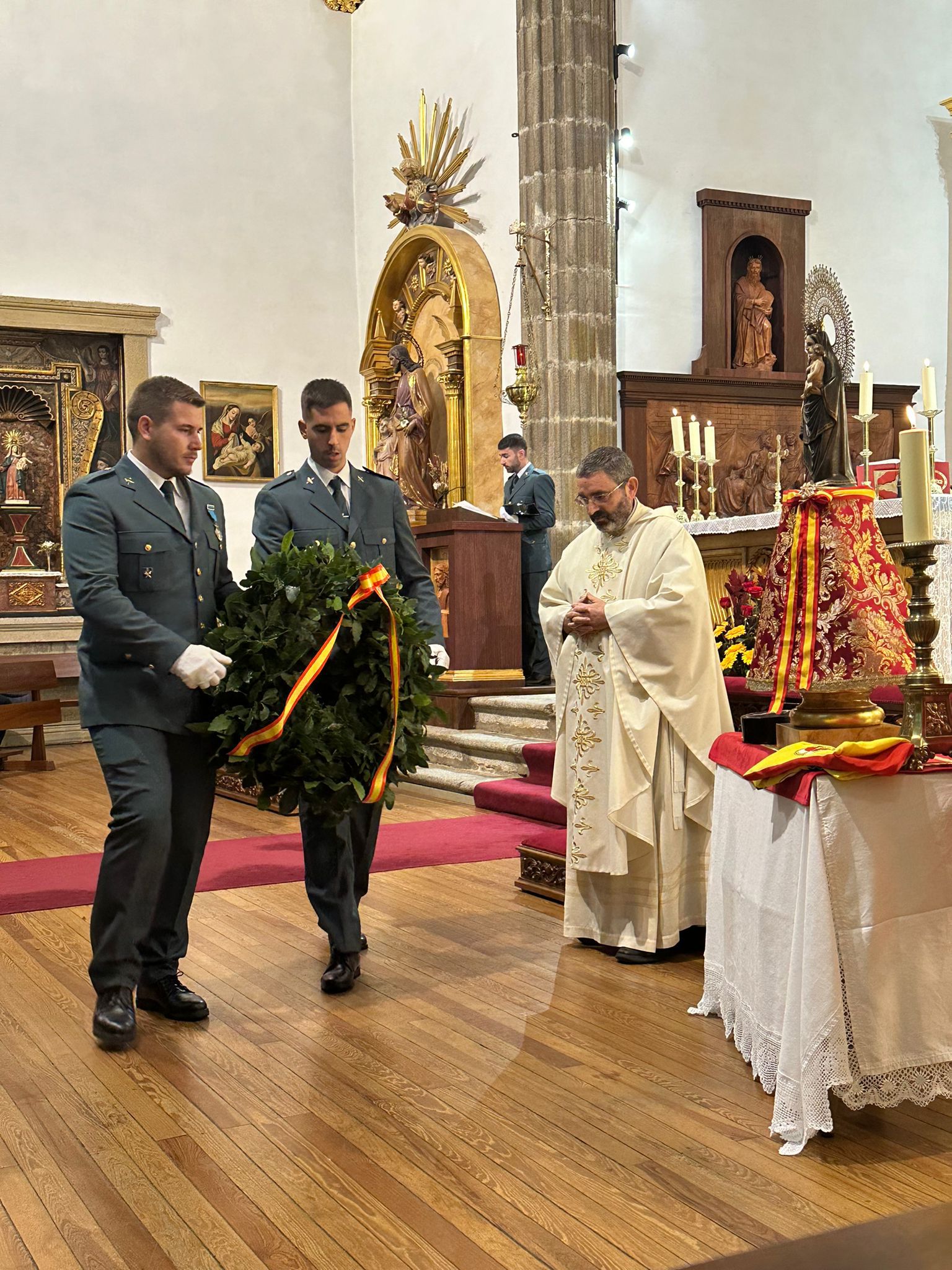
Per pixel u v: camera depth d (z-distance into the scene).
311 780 3.62
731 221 10.52
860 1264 1.20
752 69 10.73
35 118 12.19
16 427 12.37
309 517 4.17
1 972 4.30
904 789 2.92
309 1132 2.93
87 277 12.40
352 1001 3.90
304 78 13.38
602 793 4.36
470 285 10.75
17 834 7.06
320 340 13.48
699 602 4.34
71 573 3.53
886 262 11.30
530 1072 3.29
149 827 3.49
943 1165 2.72
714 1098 3.11
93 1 12.41
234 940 4.64
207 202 12.94
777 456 8.83
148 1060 3.42
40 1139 2.91
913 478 3.00
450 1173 2.70
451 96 11.57
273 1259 2.35
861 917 2.85
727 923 3.52
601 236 9.92
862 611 3.11
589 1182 2.65
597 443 9.91
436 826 6.84
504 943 4.55
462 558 8.72
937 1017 2.92
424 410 11.75
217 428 12.96
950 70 11.67
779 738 3.25
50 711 9.94
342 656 3.79
